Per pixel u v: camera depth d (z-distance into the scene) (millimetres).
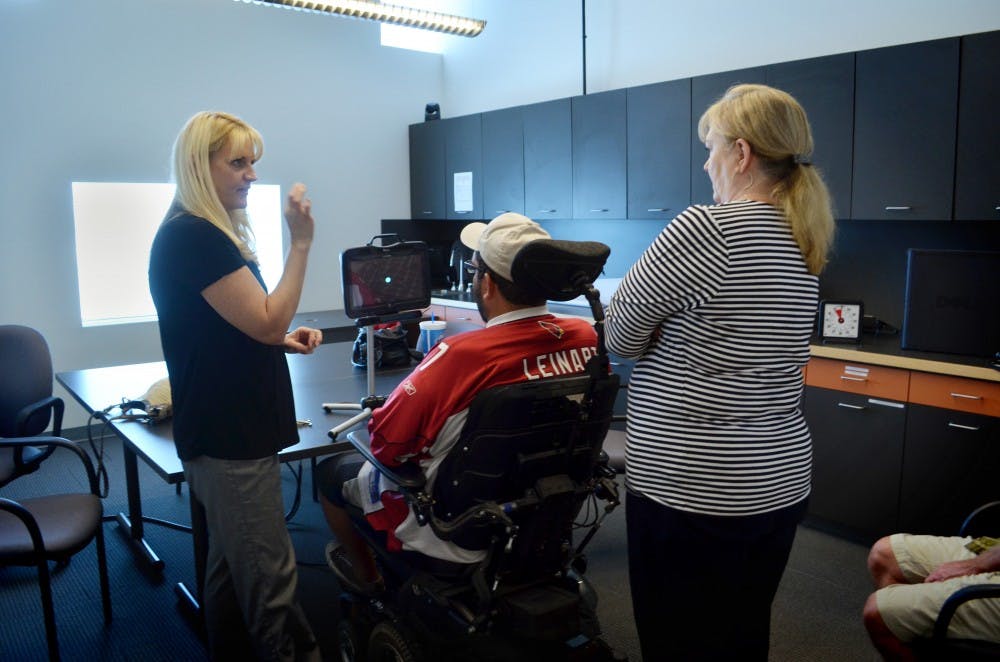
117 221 4688
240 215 1839
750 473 1379
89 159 4488
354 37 5480
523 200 4977
